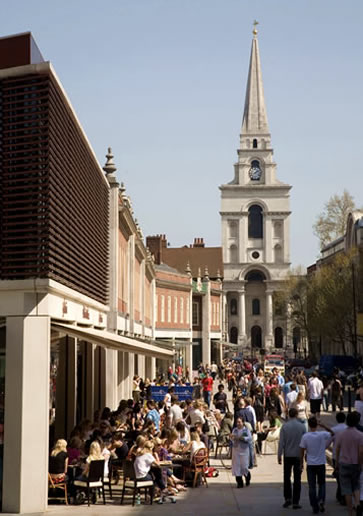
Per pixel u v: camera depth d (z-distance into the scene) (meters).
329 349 92.88
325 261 96.38
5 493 15.32
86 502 16.58
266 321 145.38
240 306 145.00
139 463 16.38
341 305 63.78
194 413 22.64
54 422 21.06
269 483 19.36
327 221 79.88
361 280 63.59
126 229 34.50
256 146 149.75
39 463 15.34
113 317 28.53
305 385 38.84
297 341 139.62
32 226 15.50
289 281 96.00
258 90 152.88
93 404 26.69
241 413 22.08
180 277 67.06
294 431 15.87
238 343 143.88
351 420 13.84
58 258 16.44
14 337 15.59
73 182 18.28
